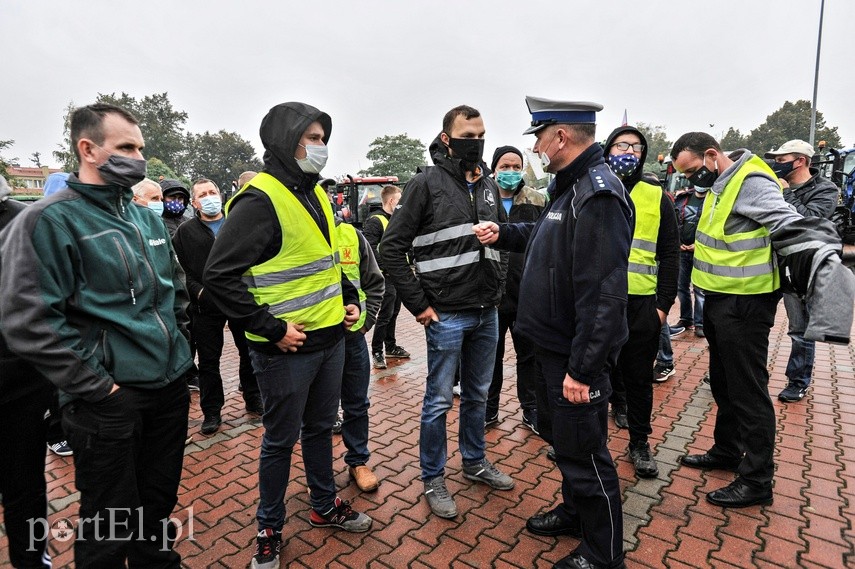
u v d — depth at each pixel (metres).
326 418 2.42
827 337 2.16
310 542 2.44
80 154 1.73
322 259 2.25
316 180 2.30
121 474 1.75
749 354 2.53
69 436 1.73
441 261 2.56
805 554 2.24
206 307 3.60
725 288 2.56
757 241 2.47
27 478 2.06
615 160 2.94
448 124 2.57
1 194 2.15
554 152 2.07
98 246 1.71
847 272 2.14
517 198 3.66
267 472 2.24
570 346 2.01
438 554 2.33
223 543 2.46
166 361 1.88
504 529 2.51
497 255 2.71
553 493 2.82
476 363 2.80
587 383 1.90
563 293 2.02
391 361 5.64
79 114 1.71
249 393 4.09
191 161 74.19
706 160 2.71
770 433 2.56
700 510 2.60
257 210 2.03
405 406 4.23
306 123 2.08
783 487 2.78
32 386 2.00
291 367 2.18
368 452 2.99
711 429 3.59
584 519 2.07
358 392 2.89
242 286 2.02
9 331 1.56
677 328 6.26
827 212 4.00
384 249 2.59
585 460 2.02
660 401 4.14
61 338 1.59
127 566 1.95
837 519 2.49
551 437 2.28
